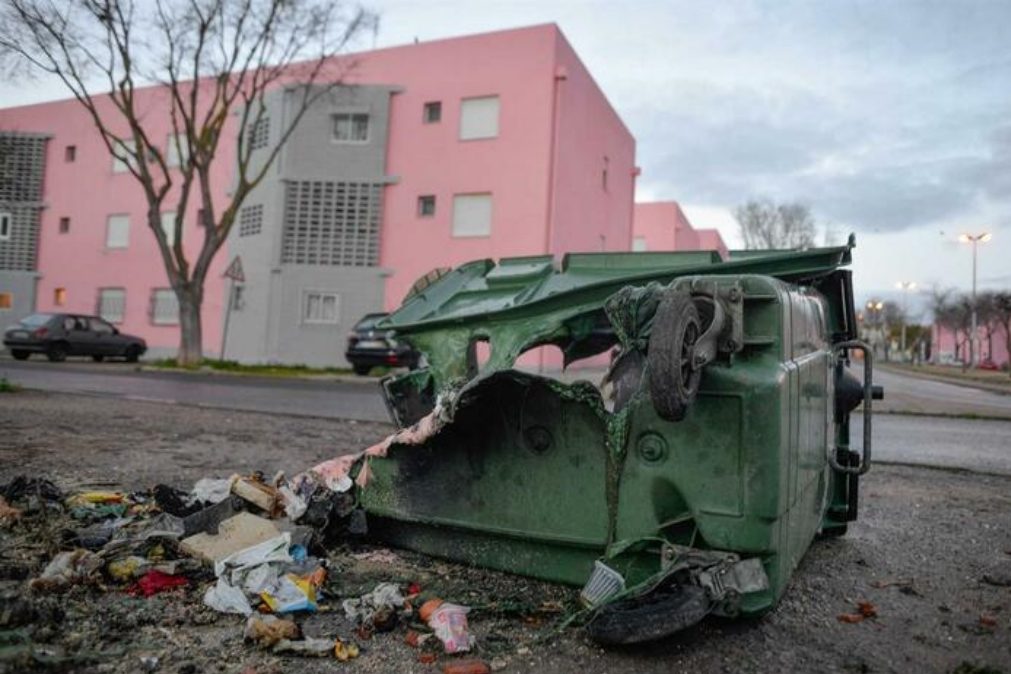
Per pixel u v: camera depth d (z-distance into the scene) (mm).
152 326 30875
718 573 2592
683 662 2635
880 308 91312
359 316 24844
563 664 2586
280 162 25156
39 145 33344
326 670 2490
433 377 4617
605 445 2990
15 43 17094
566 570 3203
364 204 24984
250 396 12648
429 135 24719
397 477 3645
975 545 4422
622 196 32281
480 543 3449
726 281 2713
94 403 10164
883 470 7105
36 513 4121
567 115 24219
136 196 31453
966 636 2998
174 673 2412
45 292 33406
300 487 3891
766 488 2586
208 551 3402
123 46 19281
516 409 3156
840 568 3916
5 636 2549
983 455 8250
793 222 47125
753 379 2619
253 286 25875
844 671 2621
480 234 24234
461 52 24375
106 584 3137
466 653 2652
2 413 8516
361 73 25406
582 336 4230
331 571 3465
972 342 53594
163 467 5816
